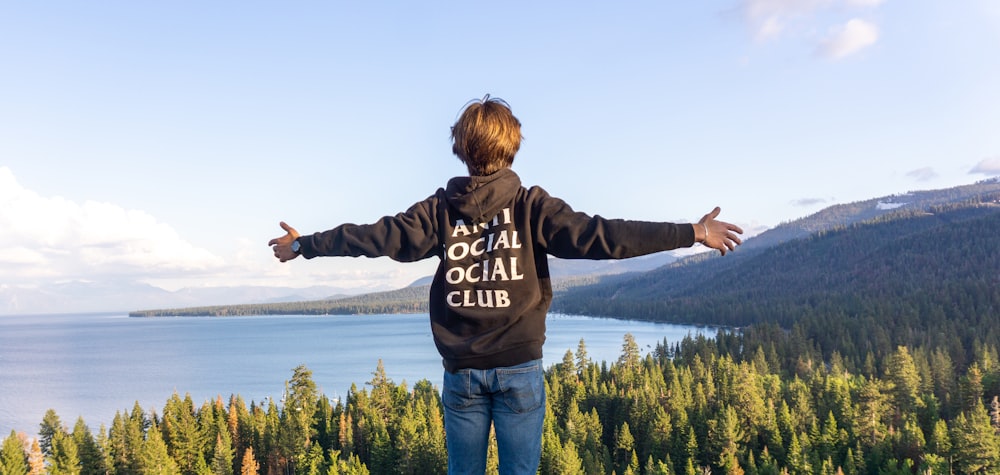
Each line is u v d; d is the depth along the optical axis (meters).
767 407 79.69
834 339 169.75
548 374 108.25
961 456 62.72
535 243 4.19
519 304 4.11
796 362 142.62
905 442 66.62
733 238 4.02
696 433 74.56
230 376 192.88
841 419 75.75
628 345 112.88
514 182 4.32
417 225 4.33
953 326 165.62
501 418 4.16
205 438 72.88
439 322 4.31
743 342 157.25
